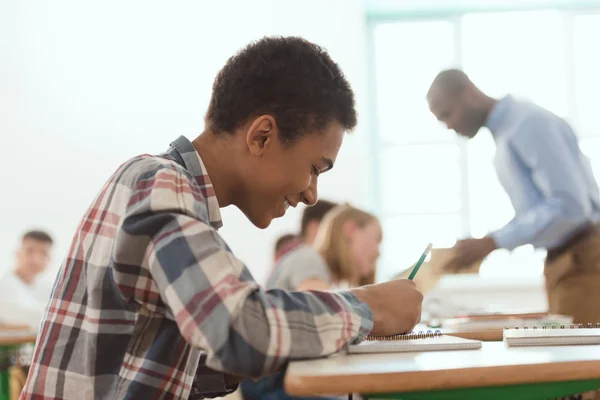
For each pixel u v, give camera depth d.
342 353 0.86
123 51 5.75
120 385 0.90
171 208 0.84
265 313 0.79
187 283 0.79
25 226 5.63
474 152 5.93
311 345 0.80
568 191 2.42
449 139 5.97
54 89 5.72
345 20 5.78
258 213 1.04
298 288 2.42
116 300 0.90
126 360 0.90
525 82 6.01
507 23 6.04
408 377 0.67
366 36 6.08
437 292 5.41
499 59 6.04
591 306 2.38
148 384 0.90
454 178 5.94
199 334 0.77
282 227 5.45
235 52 1.07
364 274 2.70
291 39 1.03
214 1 5.79
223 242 0.84
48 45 5.75
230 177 1.02
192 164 0.99
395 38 6.09
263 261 5.46
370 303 0.93
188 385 0.97
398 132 6.02
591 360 0.71
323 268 2.48
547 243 2.44
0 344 2.80
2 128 5.68
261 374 0.78
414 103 6.03
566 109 5.98
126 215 0.85
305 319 0.82
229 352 0.76
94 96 5.72
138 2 5.78
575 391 0.72
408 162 5.99
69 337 0.91
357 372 0.67
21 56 5.73
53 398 0.90
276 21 5.78
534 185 2.56
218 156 1.02
